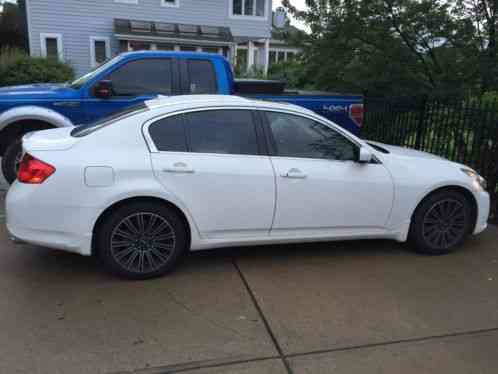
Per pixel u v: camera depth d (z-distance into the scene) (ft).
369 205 14.52
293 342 10.38
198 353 9.87
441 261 15.11
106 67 20.89
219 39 64.90
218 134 13.34
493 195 19.77
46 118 19.83
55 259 14.16
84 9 61.31
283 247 15.83
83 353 9.70
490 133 19.84
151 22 64.49
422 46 27.91
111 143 12.52
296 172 13.64
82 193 12.02
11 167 20.06
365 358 9.91
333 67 30.27
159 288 12.60
